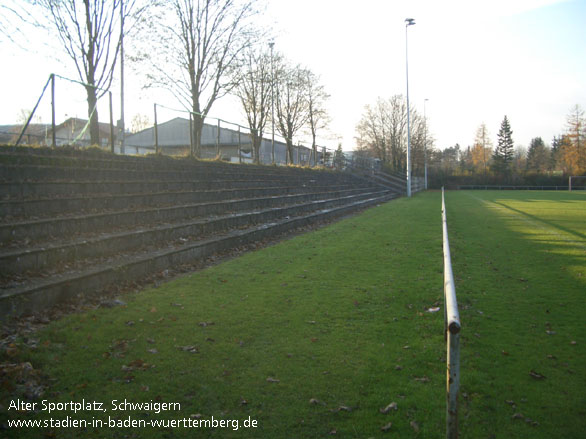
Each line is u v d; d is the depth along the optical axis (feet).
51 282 20.03
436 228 54.39
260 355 15.38
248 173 65.82
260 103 117.29
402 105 237.25
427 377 13.97
